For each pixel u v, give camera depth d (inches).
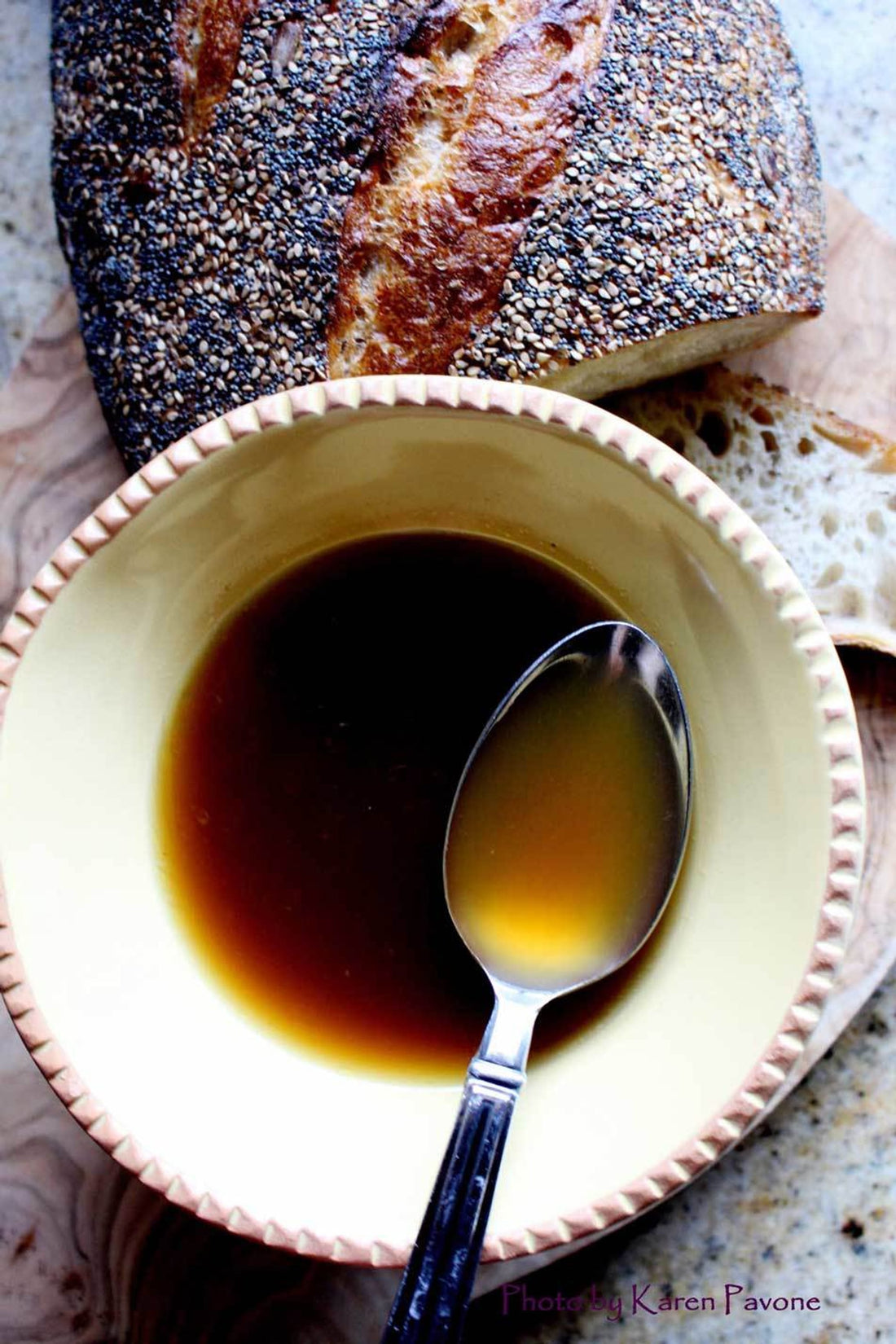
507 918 15.4
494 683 16.1
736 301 16.7
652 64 16.5
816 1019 14.2
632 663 15.4
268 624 16.2
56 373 17.6
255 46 16.6
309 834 16.1
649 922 15.2
